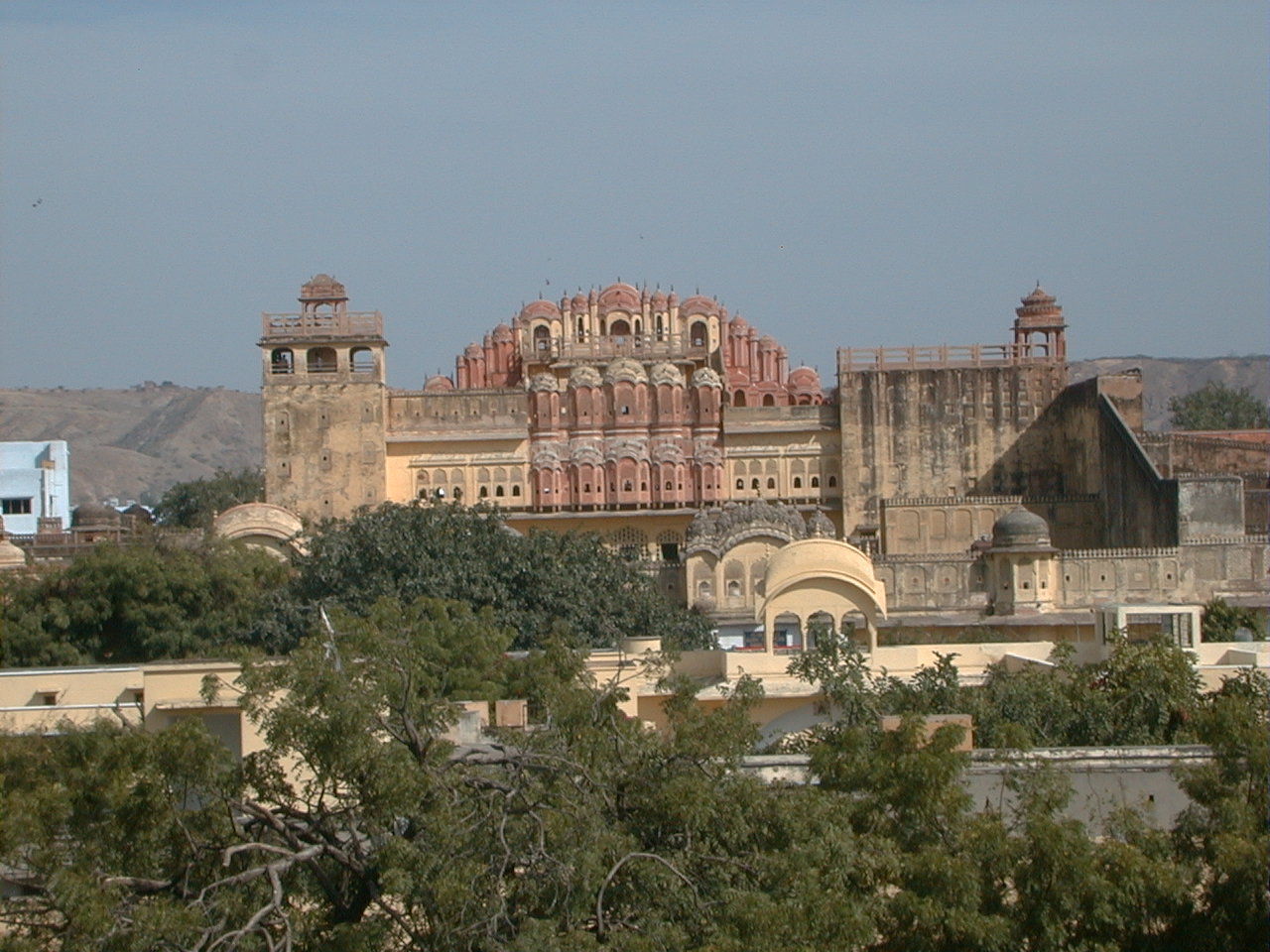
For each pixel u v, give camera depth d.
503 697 157.00
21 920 103.06
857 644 184.00
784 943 95.62
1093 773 121.56
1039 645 185.88
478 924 96.44
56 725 145.50
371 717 104.75
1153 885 104.62
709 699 169.62
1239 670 153.38
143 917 95.06
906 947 103.94
